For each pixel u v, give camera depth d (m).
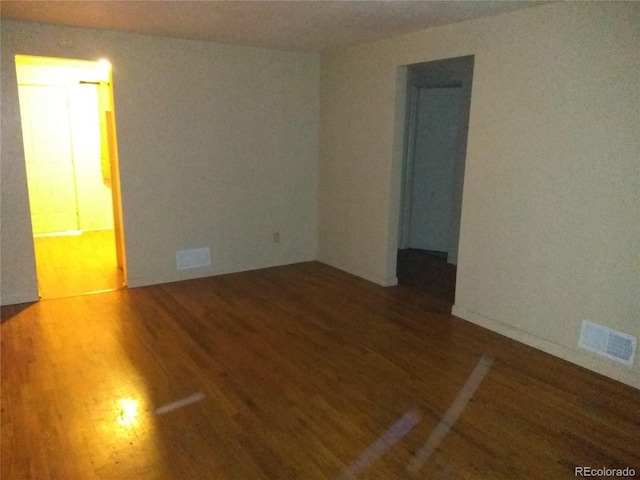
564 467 2.24
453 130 5.94
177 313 4.05
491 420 2.59
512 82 3.39
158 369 3.08
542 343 3.43
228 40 4.53
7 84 3.84
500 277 3.66
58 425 2.48
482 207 3.73
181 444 2.35
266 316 4.02
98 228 7.06
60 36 3.96
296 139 5.35
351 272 5.26
